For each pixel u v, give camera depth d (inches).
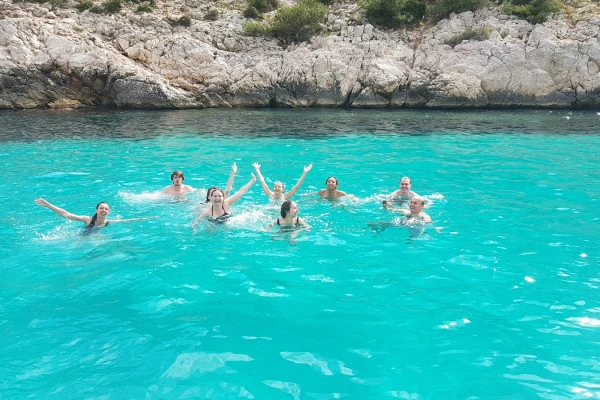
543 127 804.0
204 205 376.5
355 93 1144.8
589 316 203.0
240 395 154.9
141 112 1036.5
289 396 154.2
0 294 227.3
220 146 642.8
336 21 1261.1
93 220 323.3
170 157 570.6
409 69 1146.0
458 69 1110.4
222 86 1158.3
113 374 166.2
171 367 169.8
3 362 173.2
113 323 200.8
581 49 1068.5
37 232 315.3
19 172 484.7
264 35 1250.6
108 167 514.3
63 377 164.9
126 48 1151.0
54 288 234.1
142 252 281.1
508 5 1194.0
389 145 650.2
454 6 1214.9
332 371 166.9
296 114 1011.9
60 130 768.9
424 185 437.4
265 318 204.2
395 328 195.2
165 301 219.8
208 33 1226.0
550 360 171.9
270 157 574.9
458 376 163.5
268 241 298.2
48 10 1178.0
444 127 812.0
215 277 246.1
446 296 223.3
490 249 281.6
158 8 1317.7
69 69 1064.8
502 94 1101.1
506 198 392.2
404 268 256.4
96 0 1294.3
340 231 315.3
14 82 1045.8
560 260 264.2
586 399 150.9
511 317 203.2
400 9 1256.8
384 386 158.9
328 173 493.0
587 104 1083.3
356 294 226.5
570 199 387.2
